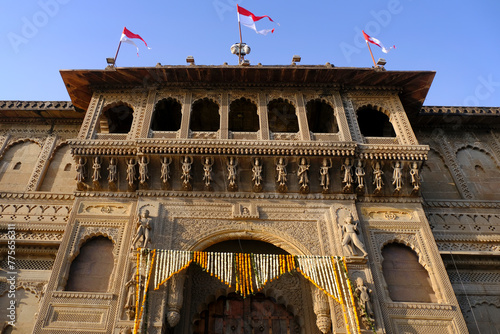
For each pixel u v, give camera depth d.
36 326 10.23
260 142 13.03
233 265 11.41
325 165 13.00
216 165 13.06
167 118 16.33
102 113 14.44
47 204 13.82
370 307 10.62
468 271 13.27
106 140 13.10
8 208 13.65
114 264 11.57
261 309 12.68
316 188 13.03
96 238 12.27
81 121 16.50
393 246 12.51
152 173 12.98
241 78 14.88
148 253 11.05
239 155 12.91
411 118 16.62
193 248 11.77
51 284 11.01
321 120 16.55
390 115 14.68
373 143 13.88
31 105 16.16
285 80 15.01
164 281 10.64
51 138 16.03
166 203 12.59
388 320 10.76
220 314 12.50
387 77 14.84
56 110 16.06
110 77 14.69
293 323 12.42
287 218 12.47
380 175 13.09
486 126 17.12
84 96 15.42
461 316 10.88
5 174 14.94
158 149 12.80
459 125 17.11
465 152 16.50
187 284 12.44
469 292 12.88
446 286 11.44
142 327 10.05
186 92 14.91
